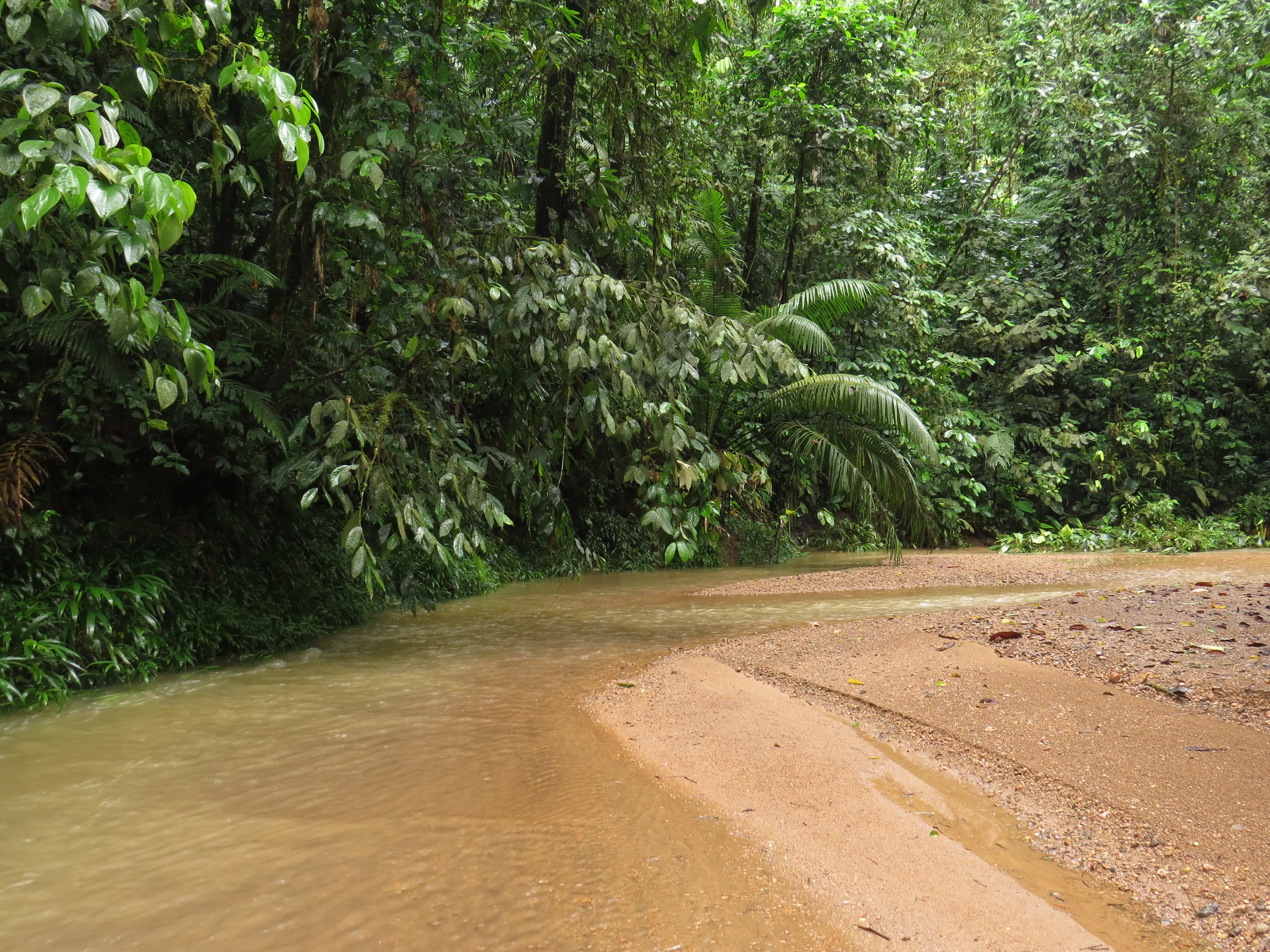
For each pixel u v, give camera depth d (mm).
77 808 2807
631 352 5340
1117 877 2299
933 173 17109
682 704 3957
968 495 15320
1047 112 16016
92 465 5480
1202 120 15117
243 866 2361
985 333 15750
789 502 13773
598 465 11250
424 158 5406
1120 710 3492
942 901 2166
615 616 6988
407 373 5379
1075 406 16562
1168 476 15258
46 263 3404
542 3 6617
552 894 2199
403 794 2910
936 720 3564
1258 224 15656
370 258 5410
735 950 1935
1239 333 14773
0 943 1965
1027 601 7105
